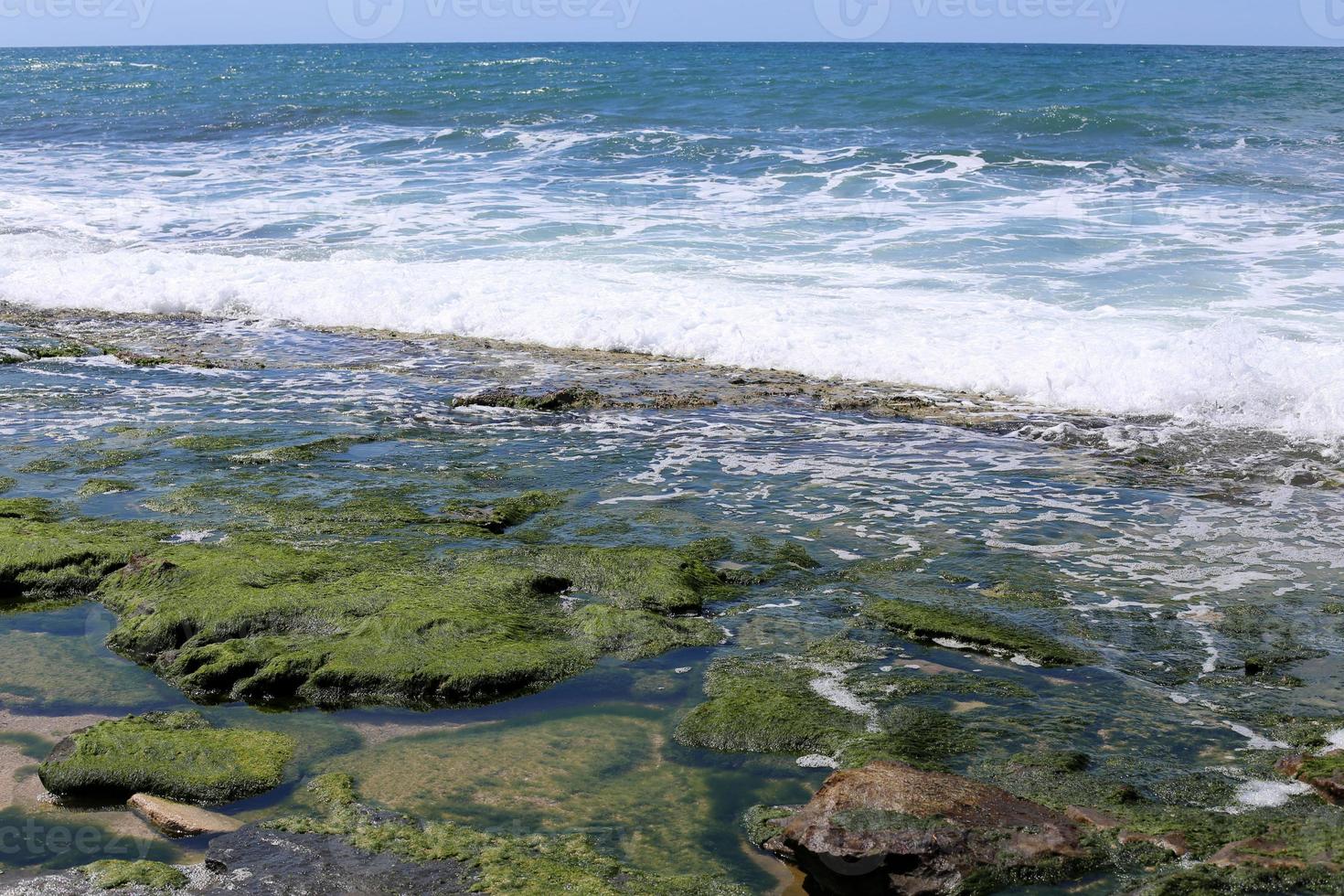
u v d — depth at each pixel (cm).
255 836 404
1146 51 7075
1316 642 557
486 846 398
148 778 439
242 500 741
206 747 459
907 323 1203
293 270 1456
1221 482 811
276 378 1091
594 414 977
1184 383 988
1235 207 1755
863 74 3825
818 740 466
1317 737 464
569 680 522
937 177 2050
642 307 1270
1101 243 1547
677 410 993
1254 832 395
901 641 561
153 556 628
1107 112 2586
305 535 681
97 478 784
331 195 2020
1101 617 587
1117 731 471
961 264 1455
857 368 1109
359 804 426
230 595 576
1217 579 638
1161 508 756
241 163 2439
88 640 569
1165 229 1619
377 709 501
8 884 377
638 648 548
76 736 465
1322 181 1923
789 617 587
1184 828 398
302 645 534
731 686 511
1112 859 382
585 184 2083
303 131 2881
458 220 1780
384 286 1374
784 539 694
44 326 1295
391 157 2452
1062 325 1181
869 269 1440
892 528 717
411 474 804
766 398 1029
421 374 1105
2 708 505
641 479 805
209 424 920
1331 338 1108
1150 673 525
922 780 407
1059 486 802
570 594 610
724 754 463
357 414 959
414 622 548
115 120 3184
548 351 1200
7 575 625
